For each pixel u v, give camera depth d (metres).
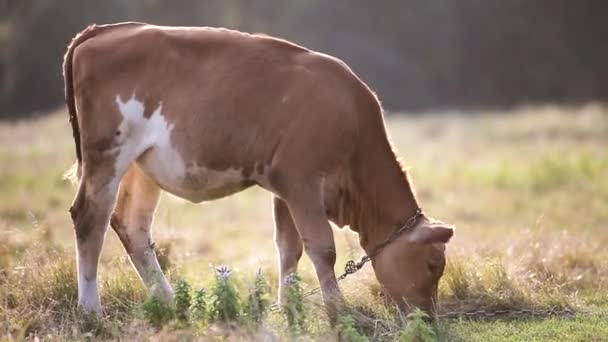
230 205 26.88
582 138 42.16
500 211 25.23
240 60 12.41
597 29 91.69
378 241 12.59
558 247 16.30
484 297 13.51
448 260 14.06
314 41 81.88
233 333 10.96
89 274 12.55
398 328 11.82
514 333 12.30
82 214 12.62
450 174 31.50
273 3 82.50
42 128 45.25
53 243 17.09
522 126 45.25
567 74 89.38
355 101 12.37
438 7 86.44
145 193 13.37
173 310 11.48
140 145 12.56
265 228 23.28
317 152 12.08
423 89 82.62
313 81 12.21
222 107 12.24
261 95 12.22
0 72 72.94
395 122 51.88
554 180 29.94
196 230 22.08
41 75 70.12
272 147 12.17
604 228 22.03
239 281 15.12
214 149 12.28
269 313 12.13
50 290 13.16
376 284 13.45
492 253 15.25
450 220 24.03
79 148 13.18
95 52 12.76
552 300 13.49
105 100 12.60
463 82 86.75
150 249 13.41
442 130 46.59
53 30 70.31
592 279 15.14
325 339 11.12
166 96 12.44
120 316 12.65
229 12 79.56
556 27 91.12
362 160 12.46
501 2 89.00
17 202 24.98
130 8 72.69
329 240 12.09
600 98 87.50
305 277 15.23
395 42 85.06
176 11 76.44
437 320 12.08
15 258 15.99
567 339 12.07
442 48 85.94
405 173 12.67
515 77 88.31
